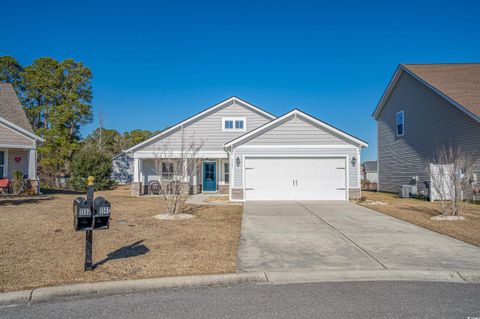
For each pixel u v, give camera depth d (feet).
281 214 39.75
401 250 23.65
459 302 15.20
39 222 31.81
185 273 18.43
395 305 14.82
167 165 51.67
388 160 81.10
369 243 25.70
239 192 55.06
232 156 55.47
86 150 85.92
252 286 17.48
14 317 13.82
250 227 31.76
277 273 18.65
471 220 35.45
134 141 183.42
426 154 65.57
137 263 20.08
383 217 37.60
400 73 75.25
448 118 58.95
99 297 16.03
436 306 14.73
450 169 42.52
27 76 113.70
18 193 55.93
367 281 18.16
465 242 25.91
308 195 55.06
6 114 63.52
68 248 23.12
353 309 14.39
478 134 51.93
